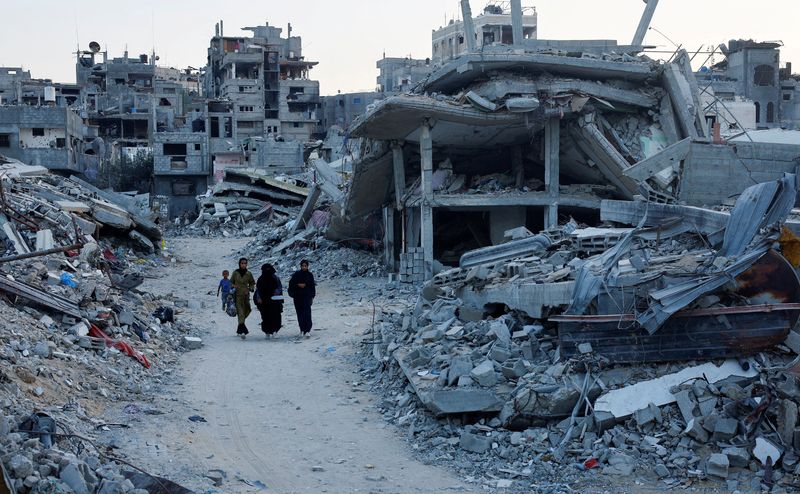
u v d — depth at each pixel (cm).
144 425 1101
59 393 1108
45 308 1473
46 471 775
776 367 1071
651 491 939
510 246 1599
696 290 1086
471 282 1502
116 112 8869
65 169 5691
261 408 1273
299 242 3738
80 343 1382
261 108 9119
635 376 1103
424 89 2914
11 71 11119
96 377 1255
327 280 3005
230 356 1659
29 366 1112
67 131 5709
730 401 1036
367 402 1327
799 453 962
